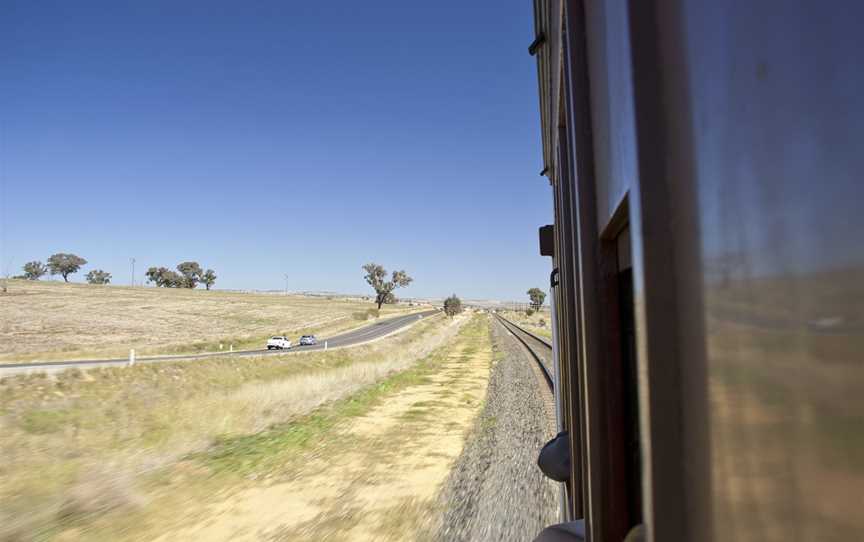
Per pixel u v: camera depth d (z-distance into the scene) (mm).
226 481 8180
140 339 54719
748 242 521
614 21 955
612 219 1101
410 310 136625
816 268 407
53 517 6422
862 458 353
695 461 677
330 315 98688
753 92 507
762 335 497
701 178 635
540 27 2490
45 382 19047
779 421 471
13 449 9250
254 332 67500
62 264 155250
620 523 1322
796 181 436
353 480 8266
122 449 9914
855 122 358
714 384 611
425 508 6891
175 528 6305
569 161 1689
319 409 14773
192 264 164250
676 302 722
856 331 355
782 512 469
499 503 6809
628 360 1303
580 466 1834
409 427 12305
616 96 967
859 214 352
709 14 604
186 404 15047
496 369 24297
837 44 380
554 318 3443
